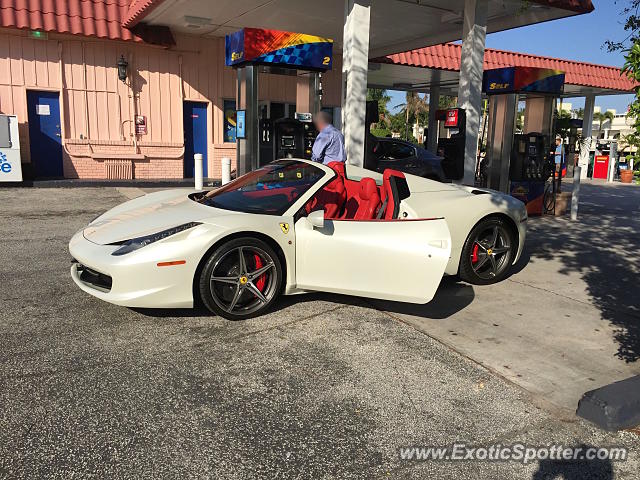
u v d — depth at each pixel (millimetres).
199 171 11523
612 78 22344
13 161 11828
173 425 2754
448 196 5250
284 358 3594
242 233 4070
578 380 3438
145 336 3861
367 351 3758
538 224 9398
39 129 13086
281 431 2746
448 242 4117
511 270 6137
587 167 25297
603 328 4367
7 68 12461
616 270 6219
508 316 4598
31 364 3357
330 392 3160
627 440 2812
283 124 9867
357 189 5051
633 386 3148
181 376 3285
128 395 3029
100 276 4023
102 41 13312
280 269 4242
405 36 14039
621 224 9641
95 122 13602
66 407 2875
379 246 4199
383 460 2549
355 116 8836
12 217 8336
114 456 2480
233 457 2516
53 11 12430
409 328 4234
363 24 8656
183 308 4133
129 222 4355
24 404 2885
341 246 4242
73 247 4238
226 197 4770
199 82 14852
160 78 14281
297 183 4676
